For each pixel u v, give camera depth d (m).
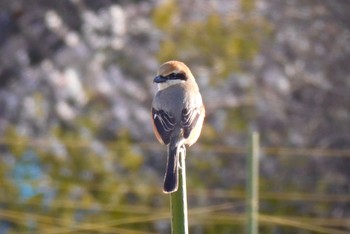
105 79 16.36
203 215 15.07
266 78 16.25
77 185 15.26
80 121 15.84
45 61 17.14
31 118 15.88
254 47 16.77
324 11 17.03
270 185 15.61
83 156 15.38
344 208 15.66
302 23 17.03
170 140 8.35
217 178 15.56
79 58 16.66
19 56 18.08
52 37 18.38
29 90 16.30
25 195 15.16
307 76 16.50
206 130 15.73
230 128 15.90
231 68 16.52
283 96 16.30
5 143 15.53
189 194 15.23
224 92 16.09
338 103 16.45
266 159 15.69
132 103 16.22
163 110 8.59
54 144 15.39
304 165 15.69
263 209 15.46
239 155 15.72
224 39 16.80
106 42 16.98
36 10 18.80
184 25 17.05
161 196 15.34
